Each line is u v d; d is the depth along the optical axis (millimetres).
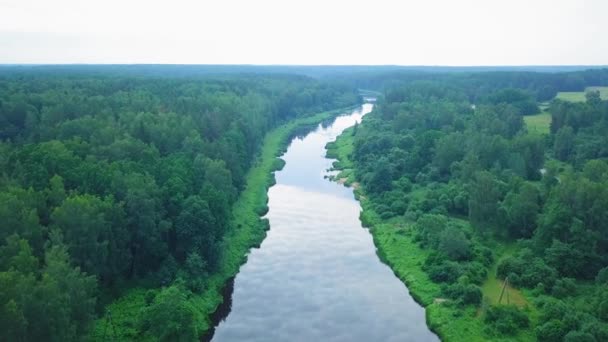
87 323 63031
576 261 86312
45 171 87375
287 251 107188
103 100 159375
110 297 79562
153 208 85812
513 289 85125
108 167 92688
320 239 113938
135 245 84562
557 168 134750
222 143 134750
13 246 63594
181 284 82438
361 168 160375
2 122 137750
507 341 69688
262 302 86688
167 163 106562
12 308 50625
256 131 183875
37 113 143125
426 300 85188
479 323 75938
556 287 81188
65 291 60094
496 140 146250
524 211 102250
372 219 122688
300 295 89188
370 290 91250
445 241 96250
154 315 69625
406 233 111562
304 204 137250
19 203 71438
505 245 102938
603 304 71500
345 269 99500
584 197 92250
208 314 80688
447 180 141375
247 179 153000
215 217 96812
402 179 142000
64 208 72812
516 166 138250
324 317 82375
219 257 93188
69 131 122250
